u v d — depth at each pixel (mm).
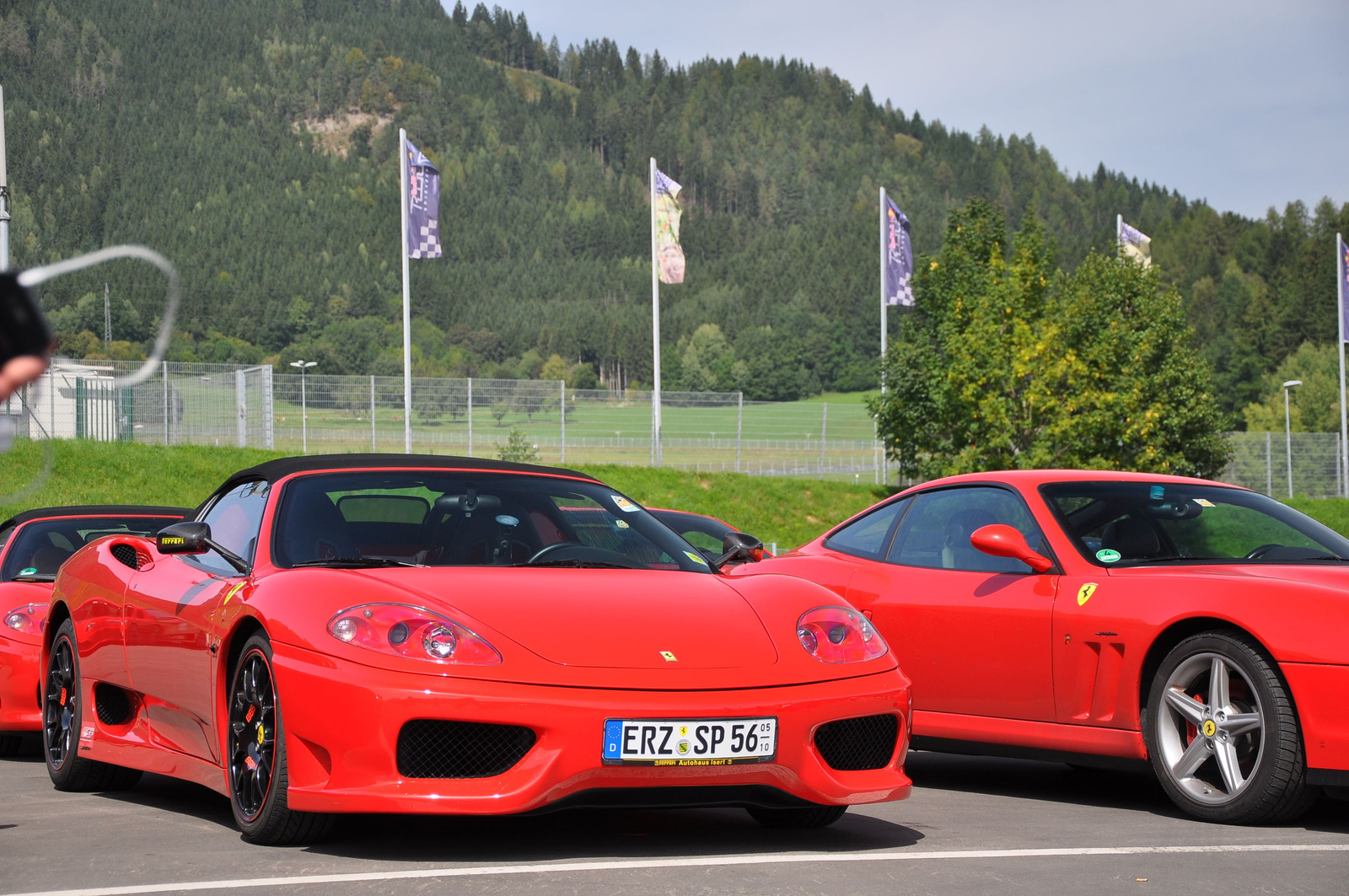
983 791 6949
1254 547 6641
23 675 8523
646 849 4688
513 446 45719
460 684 4348
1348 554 6660
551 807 4359
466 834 4953
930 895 3883
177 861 4434
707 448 53250
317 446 43969
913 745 7113
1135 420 40469
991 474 7418
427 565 5348
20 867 4395
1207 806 5621
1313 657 5297
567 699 4363
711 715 4473
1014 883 4090
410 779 4348
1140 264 44906
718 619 4922
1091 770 7887
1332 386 143500
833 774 4754
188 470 36438
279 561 5340
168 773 5734
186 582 5836
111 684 6434
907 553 7449
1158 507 6910
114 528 9734
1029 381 40625
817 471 57562
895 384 41219
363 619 4551
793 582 5445
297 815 4605
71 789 6855
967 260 43656
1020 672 6543
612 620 4742
